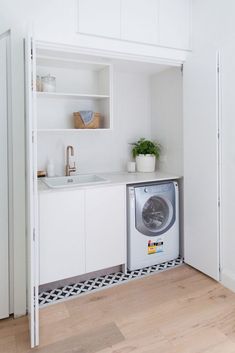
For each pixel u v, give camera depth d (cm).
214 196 242
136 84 331
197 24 254
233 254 232
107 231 251
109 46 226
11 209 198
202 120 248
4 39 188
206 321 194
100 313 205
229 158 229
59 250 229
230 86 223
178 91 290
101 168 320
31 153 165
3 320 199
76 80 293
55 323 194
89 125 273
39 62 258
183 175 283
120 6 227
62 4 205
